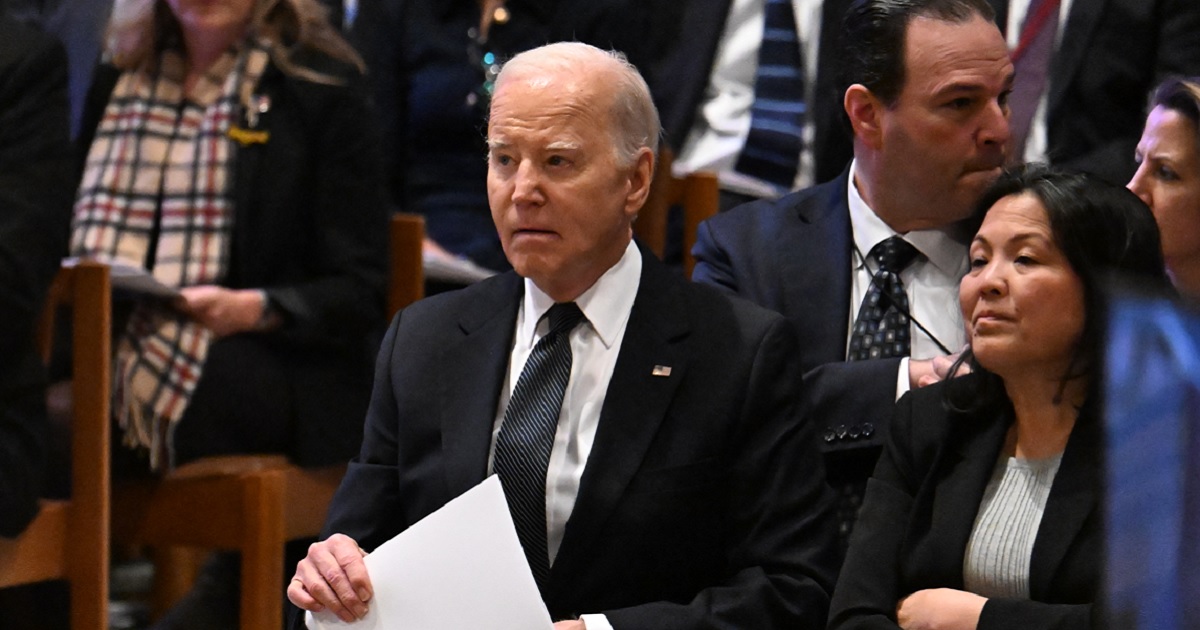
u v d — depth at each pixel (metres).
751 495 7.67
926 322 9.21
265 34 12.03
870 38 9.12
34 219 10.20
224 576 12.20
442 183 14.42
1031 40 11.95
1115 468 2.73
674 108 14.10
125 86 12.29
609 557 7.50
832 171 12.99
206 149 11.84
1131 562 2.72
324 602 7.13
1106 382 2.76
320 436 11.65
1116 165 10.15
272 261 11.81
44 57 10.63
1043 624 6.50
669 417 7.67
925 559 7.11
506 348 8.00
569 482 7.62
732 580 7.54
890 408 8.64
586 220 7.56
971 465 7.21
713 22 14.12
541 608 6.92
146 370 11.20
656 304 7.93
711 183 11.57
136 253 11.88
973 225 7.48
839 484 8.78
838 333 9.21
